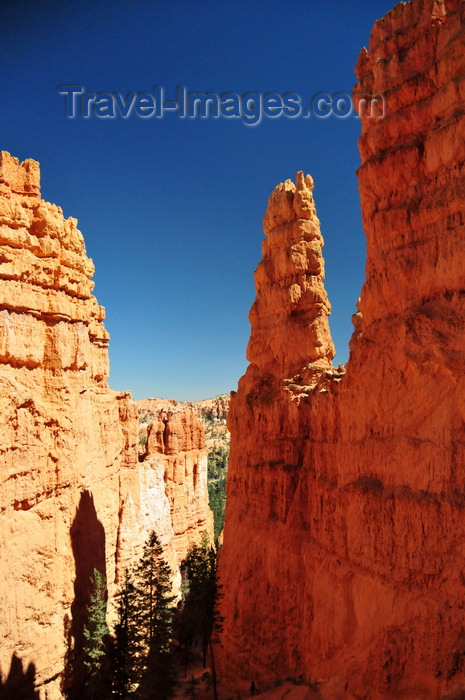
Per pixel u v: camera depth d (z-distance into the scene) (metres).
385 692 18.52
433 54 21.47
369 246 23.27
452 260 19.14
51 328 27.58
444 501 18.02
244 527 32.47
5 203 24.94
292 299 33.50
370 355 21.84
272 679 27.30
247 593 30.47
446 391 18.64
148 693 27.50
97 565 32.12
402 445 19.91
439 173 20.30
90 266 31.58
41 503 26.45
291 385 31.84
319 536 25.77
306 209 34.03
